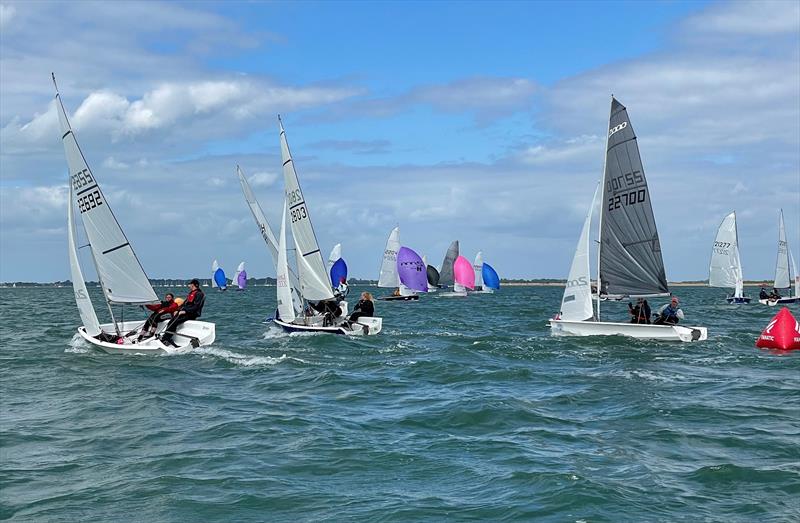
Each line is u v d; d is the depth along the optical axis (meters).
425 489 8.78
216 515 7.94
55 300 77.31
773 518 7.78
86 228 22.02
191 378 17.16
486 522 7.72
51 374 17.73
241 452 10.39
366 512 8.01
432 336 26.58
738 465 9.60
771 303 59.06
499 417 12.60
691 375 17.69
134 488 8.80
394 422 12.32
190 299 22.22
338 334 25.41
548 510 8.02
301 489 8.77
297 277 28.67
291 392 15.34
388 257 70.38
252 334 28.53
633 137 24.12
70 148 21.56
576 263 24.83
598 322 24.52
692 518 7.79
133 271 22.22
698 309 51.78
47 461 10.01
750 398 14.58
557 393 15.16
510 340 24.88
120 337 22.30
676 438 11.23
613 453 10.34
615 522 7.68
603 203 25.19
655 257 24.27
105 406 13.80
